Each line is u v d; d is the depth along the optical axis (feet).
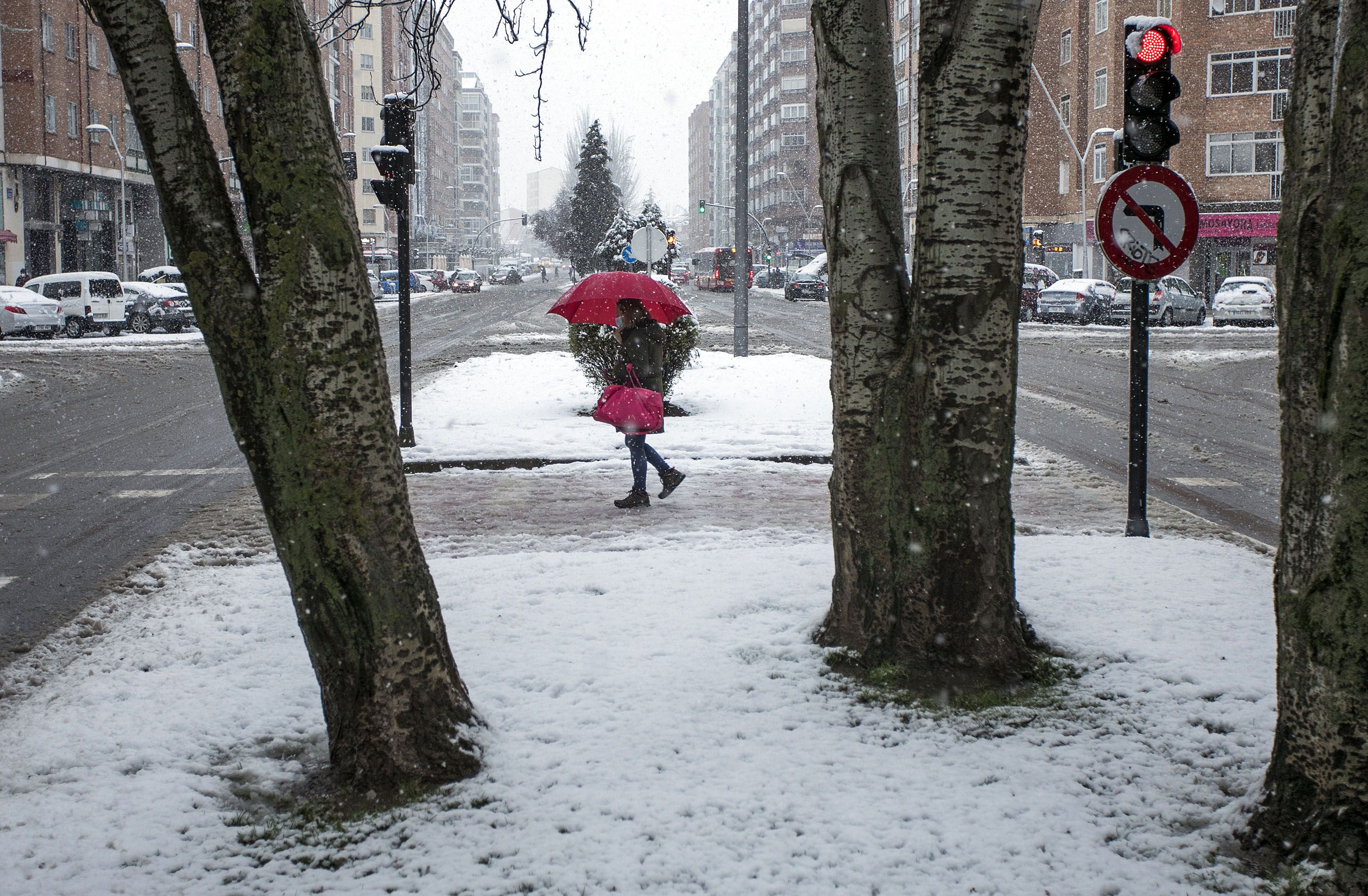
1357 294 10.59
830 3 17.08
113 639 20.16
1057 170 203.21
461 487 36.01
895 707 15.92
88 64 182.29
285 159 13.00
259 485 13.58
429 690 13.93
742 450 41.27
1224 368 81.66
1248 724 15.10
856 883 11.24
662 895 11.09
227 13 12.99
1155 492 35.63
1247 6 164.86
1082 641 18.25
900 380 16.74
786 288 217.97
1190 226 25.05
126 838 12.57
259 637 19.49
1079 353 95.40
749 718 15.46
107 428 51.93
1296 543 11.48
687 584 22.09
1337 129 10.80
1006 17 15.57
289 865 12.05
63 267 183.21
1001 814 12.67
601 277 32.71
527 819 12.71
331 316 13.21
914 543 16.61
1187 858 11.78
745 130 77.56
